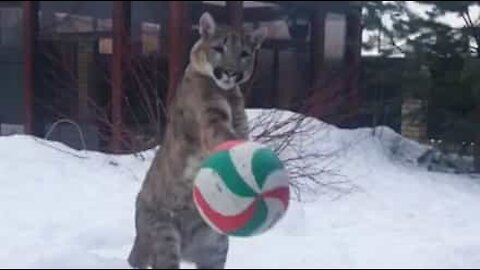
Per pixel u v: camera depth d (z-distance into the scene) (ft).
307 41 61.82
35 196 34.35
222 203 16.53
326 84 65.10
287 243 26.09
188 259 18.84
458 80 51.85
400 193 40.22
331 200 37.19
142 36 57.67
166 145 18.65
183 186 18.21
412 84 52.80
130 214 30.86
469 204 38.09
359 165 46.11
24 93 59.67
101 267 19.43
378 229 30.45
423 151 53.16
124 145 45.60
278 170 16.81
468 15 50.70
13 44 61.05
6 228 27.99
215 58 18.13
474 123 52.03
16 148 41.83
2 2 61.57
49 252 21.33
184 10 53.47
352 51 57.72
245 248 24.80
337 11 58.95
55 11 60.59
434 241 27.43
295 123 47.91
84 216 30.27
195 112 17.97
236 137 17.65
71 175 38.75
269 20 60.95
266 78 58.70
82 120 56.13
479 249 24.93
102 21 58.29
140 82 46.80
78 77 58.39
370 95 56.80
